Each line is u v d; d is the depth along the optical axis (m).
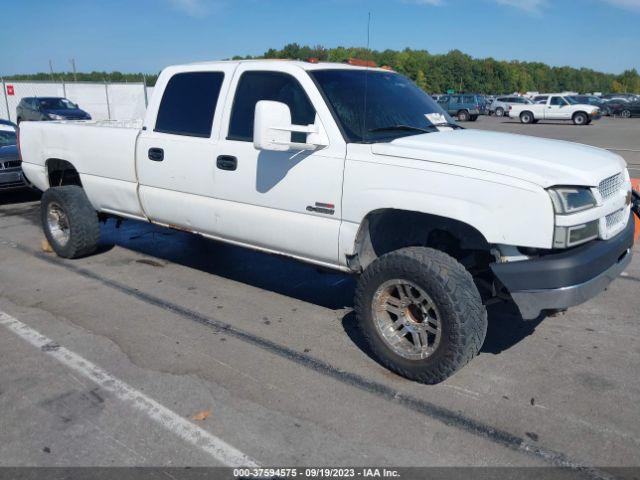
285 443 3.15
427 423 3.31
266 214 4.45
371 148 3.82
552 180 3.25
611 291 5.43
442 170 3.52
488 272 4.05
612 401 3.53
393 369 3.82
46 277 5.91
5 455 3.05
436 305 3.49
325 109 4.09
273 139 3.86
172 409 3.47
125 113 32.50
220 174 4.69
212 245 7.11
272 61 4.60
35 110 25.03
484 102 44.12
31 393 3.66
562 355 4.14
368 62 5.12
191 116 4.99
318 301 5.23
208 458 3.03
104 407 3.49
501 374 3.87
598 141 21.55
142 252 6.81
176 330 4.60
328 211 4.05
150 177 5.31
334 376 3.85
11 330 4.60
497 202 3.35
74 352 4.21
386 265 3.67
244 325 4.69
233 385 3.74
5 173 9.40
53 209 6.43
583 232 3.37
